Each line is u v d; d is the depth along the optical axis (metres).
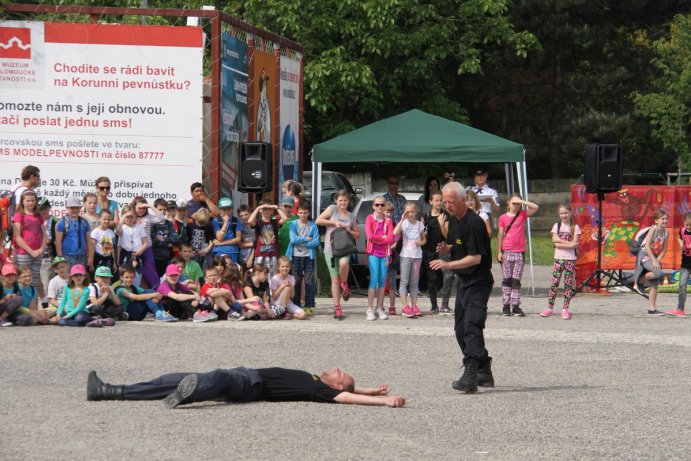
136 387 10.92
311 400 11.12
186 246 19.73
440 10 46.59
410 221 20.19
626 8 51.28
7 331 16.88
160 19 42.84
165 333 16.84
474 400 11.61
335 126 46.19
